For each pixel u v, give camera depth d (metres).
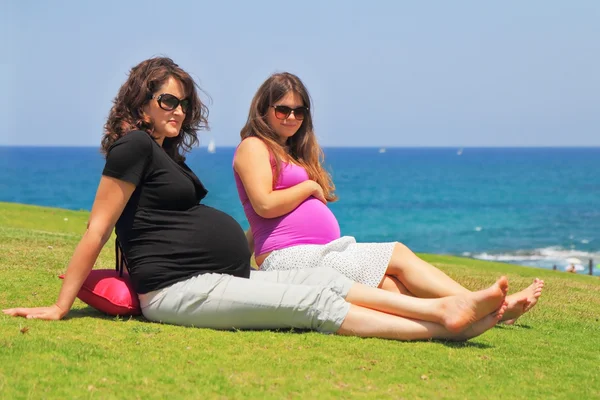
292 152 6.29
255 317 5.16
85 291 5.41
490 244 48.22
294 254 5.70
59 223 17.62
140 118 5.47
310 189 5.90
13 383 3.73
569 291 10.30
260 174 5.82
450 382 4.30
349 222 60.31
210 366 4.29
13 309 5.20
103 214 5.20
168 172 5.31
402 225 58.50
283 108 5.99
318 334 5.17
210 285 5.16
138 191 5.26
